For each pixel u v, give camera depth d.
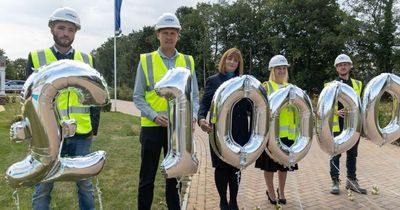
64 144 3.59
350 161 5.68
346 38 41.00
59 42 3.47
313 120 3.69
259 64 59.28
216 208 4.98
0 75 38.97
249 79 3.34
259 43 58.00
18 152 8.32
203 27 60.84
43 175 2.80
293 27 46.78
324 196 5.51
